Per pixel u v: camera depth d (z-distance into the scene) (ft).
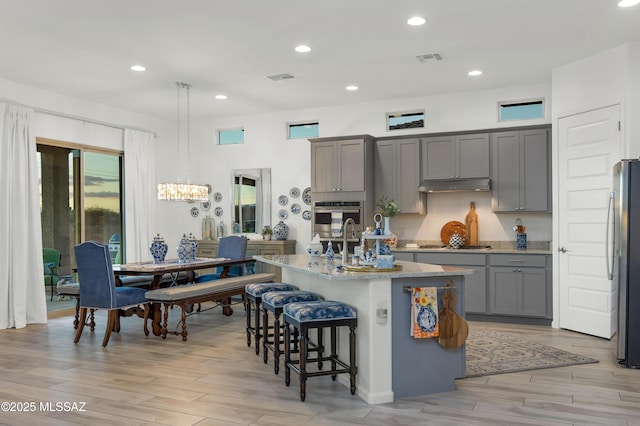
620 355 14.11
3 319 19.36
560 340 16.98
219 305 22.13
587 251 17.69
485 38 15.87
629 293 13.94
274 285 15.89
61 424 10.17
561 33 15.46
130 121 25.94
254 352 15.79
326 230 23.32
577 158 18.06
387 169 23.03
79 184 23.39
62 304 22.62
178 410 10.90
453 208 22.99
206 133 28.25
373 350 11.34
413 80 20.59
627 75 16.29
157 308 18.10
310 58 17.72
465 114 22.57
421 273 11.59
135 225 25.71
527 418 10.32
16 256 19.76
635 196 14.06
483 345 16.28
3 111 19.58
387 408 10.98
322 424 10.11
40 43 16.07
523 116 22.07
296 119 26.05
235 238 23.57
